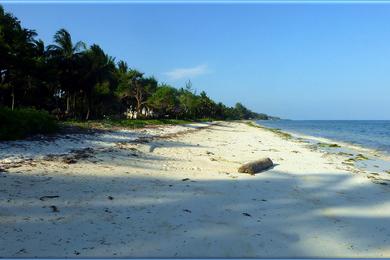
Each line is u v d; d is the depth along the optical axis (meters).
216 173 14.11
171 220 7.88
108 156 15.83
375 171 17.83
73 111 59.41
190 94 98.25
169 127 50.06
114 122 42.12
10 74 45.25
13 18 44.69
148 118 74.12
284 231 7.75
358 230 8.04
